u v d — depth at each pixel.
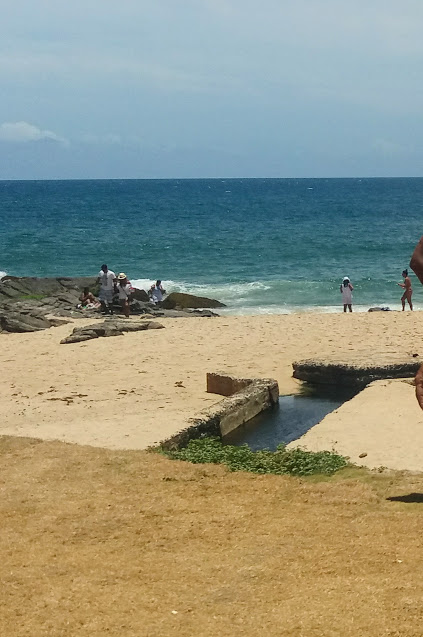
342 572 7.17
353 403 13.73
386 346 19.00
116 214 97.44
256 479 10.16
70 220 86.25
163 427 12.41
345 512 8.84
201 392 15.62
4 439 12.11
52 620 6.42
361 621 6.20
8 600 6.82
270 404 14.74
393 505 9.01
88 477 10.27
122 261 49.69
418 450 11.00
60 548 8.00
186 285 39.66
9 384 16.81
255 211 104.06
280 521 8.61
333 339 20.42
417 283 39.72
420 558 7.43
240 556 7.65
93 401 15.08
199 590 6.90
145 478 10.20
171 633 6.15
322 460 10.74
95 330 22.11
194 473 10.38
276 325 23.22
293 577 7.10
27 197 155.50
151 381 16.66
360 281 40.09
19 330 24.23
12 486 9.98
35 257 51.50
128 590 6.94
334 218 89.12
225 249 55.75
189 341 20.89
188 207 115.25
